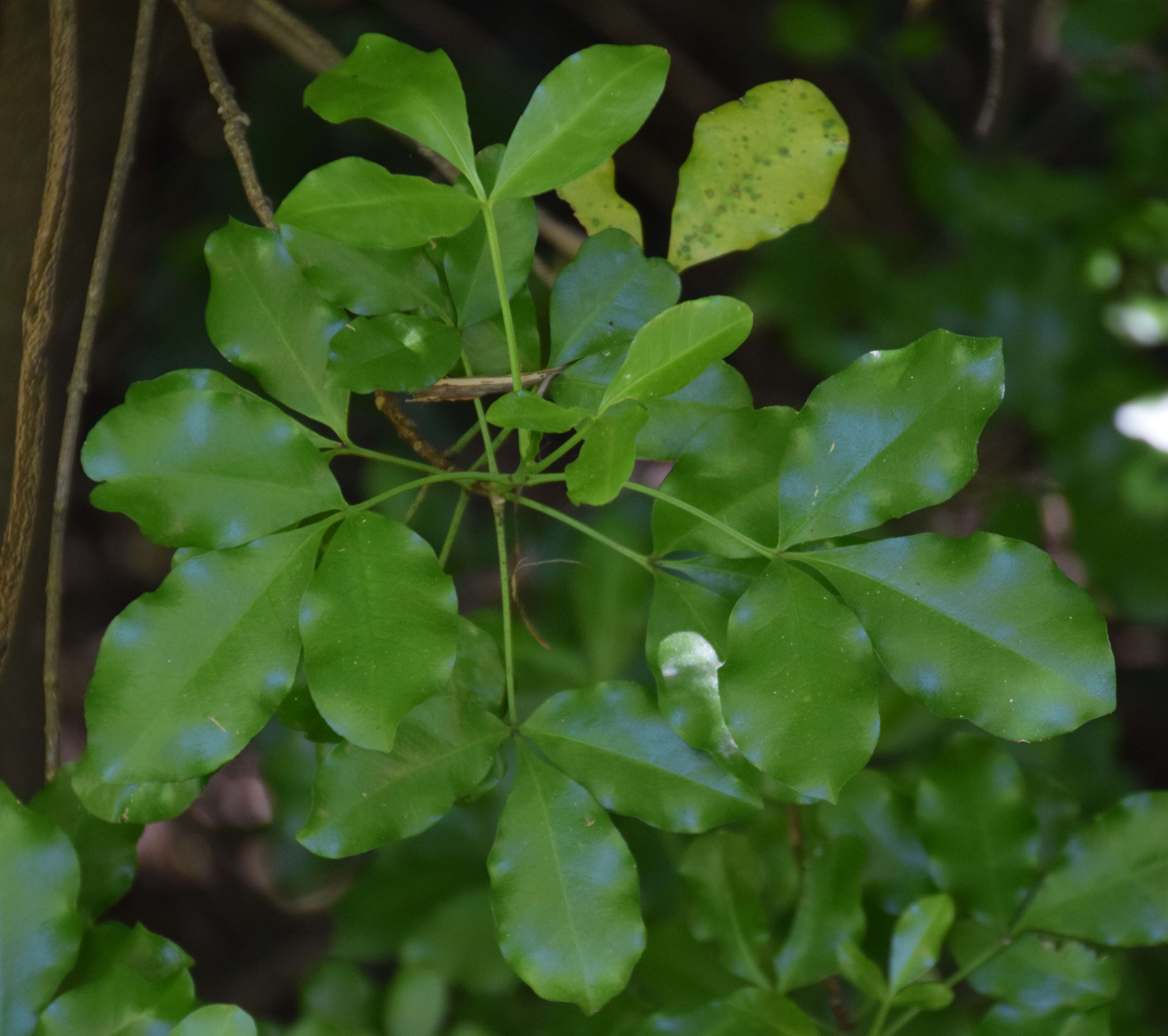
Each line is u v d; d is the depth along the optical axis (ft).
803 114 3.10
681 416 2.98
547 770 2.89
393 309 2.96
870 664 2.80
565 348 3.00
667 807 2.89
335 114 2.86
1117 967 3.11
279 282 2.94
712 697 2.89
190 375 2.93
